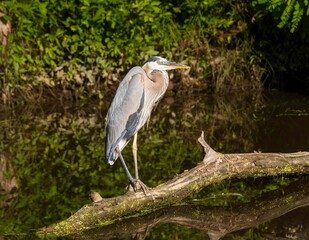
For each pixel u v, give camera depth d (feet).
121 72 54.90
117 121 31.12
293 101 52.24
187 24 56.24
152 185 34.27
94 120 49.44
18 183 36.09
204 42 55.98
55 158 40.50
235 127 46.01
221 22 56.13
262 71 55.57
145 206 30.55
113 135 31.12
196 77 55.57
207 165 32.40
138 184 30.94
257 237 28.84
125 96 31.40
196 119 48.93
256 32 56.54
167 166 37.88
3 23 51.75
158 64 32.53
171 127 47.09
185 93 54.95
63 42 53.62
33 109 52.08
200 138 33.30
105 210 29.60
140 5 53.42
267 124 46.11
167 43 55.36
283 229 29.89
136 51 54.70
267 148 40.19
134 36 54.34
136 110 31.30
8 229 29.45
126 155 40.70
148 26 55.01
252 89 55.36
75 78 53.93
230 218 31.24
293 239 28.53
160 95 32.68
